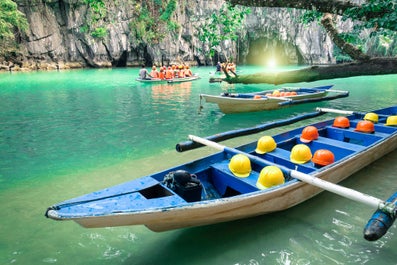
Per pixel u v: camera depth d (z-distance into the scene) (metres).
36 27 33.84
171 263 3.72
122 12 36.91
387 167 6.39
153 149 7.96
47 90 18.95
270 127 7.48
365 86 20.98
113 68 38.66
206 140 5.84
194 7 39.97
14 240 4.13
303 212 4.75
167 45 39.47
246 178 4.78
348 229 4.34
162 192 4.16
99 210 3.40
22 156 7.47
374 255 3.81
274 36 43.06
